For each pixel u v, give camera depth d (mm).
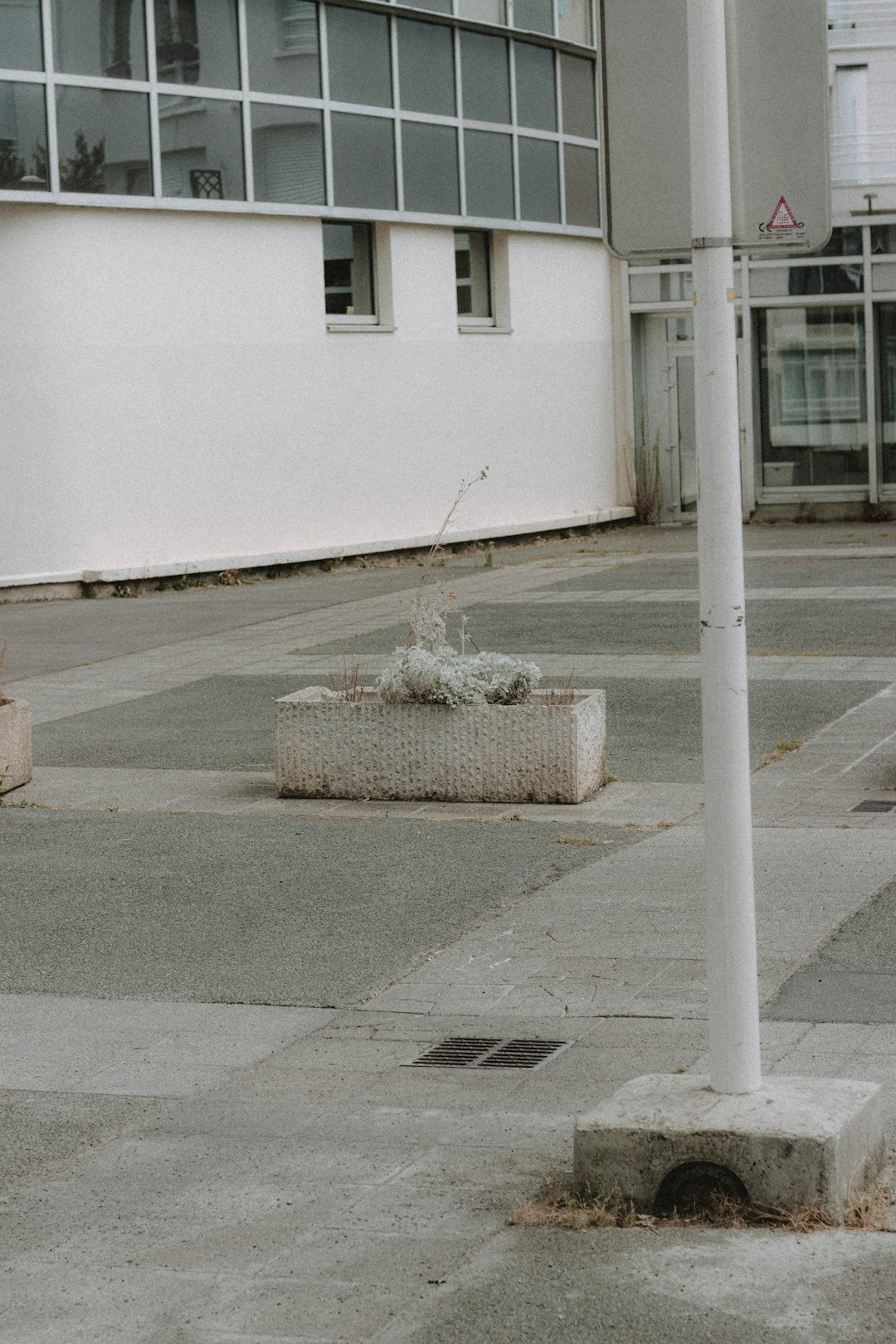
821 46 4289
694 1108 4371
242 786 10625
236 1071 5691
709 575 4371
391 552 24422
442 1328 3744
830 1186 4176
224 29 21719
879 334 27672
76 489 20938
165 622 18484
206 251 21953
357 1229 4309
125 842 9164
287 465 23062
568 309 27625
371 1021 6172
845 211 27234
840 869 7906
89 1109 5359
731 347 4344
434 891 7934
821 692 12641
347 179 23266
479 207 25297
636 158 4426
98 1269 4145
